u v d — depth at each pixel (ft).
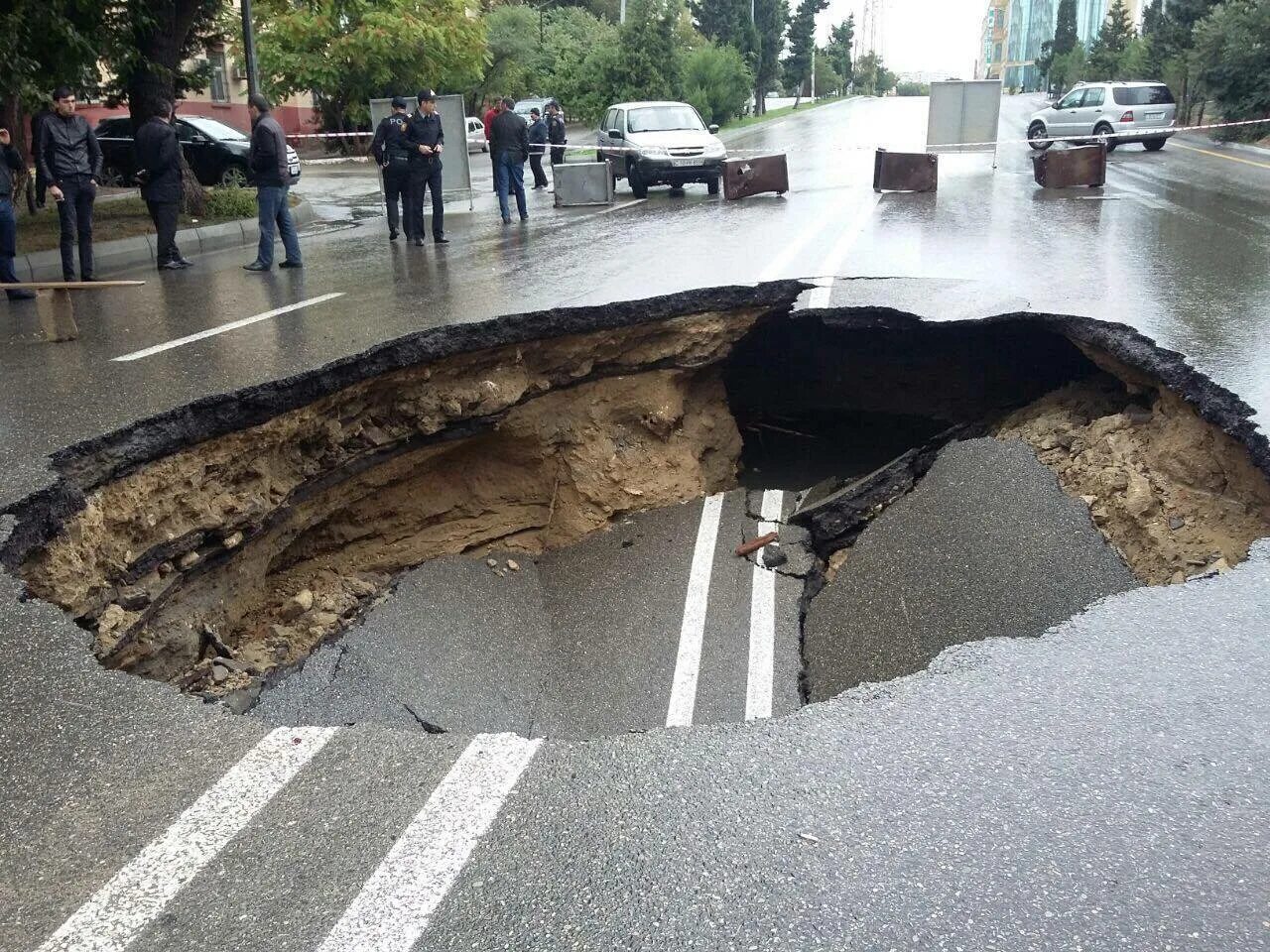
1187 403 21.79
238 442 21.24
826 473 34.30
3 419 19.43
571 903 8.55
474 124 109.70
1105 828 9.31
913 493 26.63
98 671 11.78
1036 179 60.18
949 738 10.63
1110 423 24.22
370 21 87.04
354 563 26.07
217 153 67.72
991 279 32.42
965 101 71.87
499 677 23.15
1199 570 18.89
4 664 11.85
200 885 8.79
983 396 36.63
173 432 19.76
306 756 10.46
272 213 37.24
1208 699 11.25
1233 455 20.07
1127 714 10.99
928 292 31.07
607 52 112.98
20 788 9.96
